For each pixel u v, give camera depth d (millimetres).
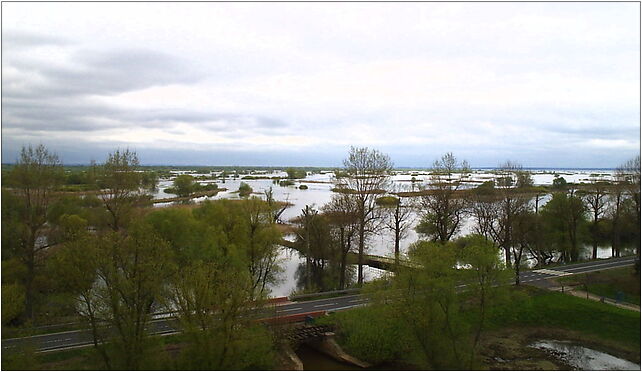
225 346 35438
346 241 68812
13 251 50250
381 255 85000
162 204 135500
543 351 45844
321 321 47250
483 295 43750
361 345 43688
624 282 61469
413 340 44562
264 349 39188
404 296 43375
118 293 36562
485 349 46281
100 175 57531
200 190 177125
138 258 37406
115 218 56188
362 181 64500
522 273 67375
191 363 35469
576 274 65688
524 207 74188
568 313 52812
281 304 53156
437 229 68062
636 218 81188
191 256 49938
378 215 75062
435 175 73625
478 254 43812
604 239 91000
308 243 71562
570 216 80875
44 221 50875
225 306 35531
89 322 37812
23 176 48781
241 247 54156
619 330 49031
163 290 39281
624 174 82062
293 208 145125
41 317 47906
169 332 43312
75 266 36781
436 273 43844
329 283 67625
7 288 41188
